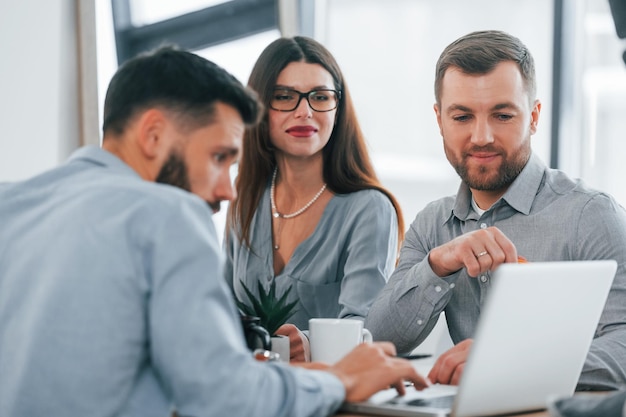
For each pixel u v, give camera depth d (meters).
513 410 1.64
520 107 2.27
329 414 1.56
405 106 4.88
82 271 1.42
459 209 2.42
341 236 2.66
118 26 4.51
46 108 3.90
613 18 4.14
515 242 2.32
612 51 4.50
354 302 2.51
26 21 3.83
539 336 1.60
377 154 4.86
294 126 2.63
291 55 2.65
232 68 4.60
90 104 4.03
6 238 1.54
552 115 4.62
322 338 1.93
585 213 2.26
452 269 2.13
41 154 3.88
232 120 1.63
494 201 2.38
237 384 1.40
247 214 2.78
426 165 4.89
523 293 1.54
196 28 4.61
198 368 1.38
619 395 1.35
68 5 3.98
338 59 4.79
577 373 1.72
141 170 1.60
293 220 2.74
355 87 4.82
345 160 2.73
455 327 2.35
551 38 4.62
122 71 1.63
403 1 4.88
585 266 1.62
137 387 1.44
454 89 2.27
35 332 1.42
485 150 2.27
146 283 1.42
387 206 2.67
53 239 1.47
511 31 4.70
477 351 1.52
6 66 3.78
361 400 1.60
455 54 2.28
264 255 2.75
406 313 2.23
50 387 1.41
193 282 1.41
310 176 2.73
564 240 2.27
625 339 2.04
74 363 1.40
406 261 2.47
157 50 1.64
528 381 1.63
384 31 4.86
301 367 1.77
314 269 2.67
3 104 3.77
